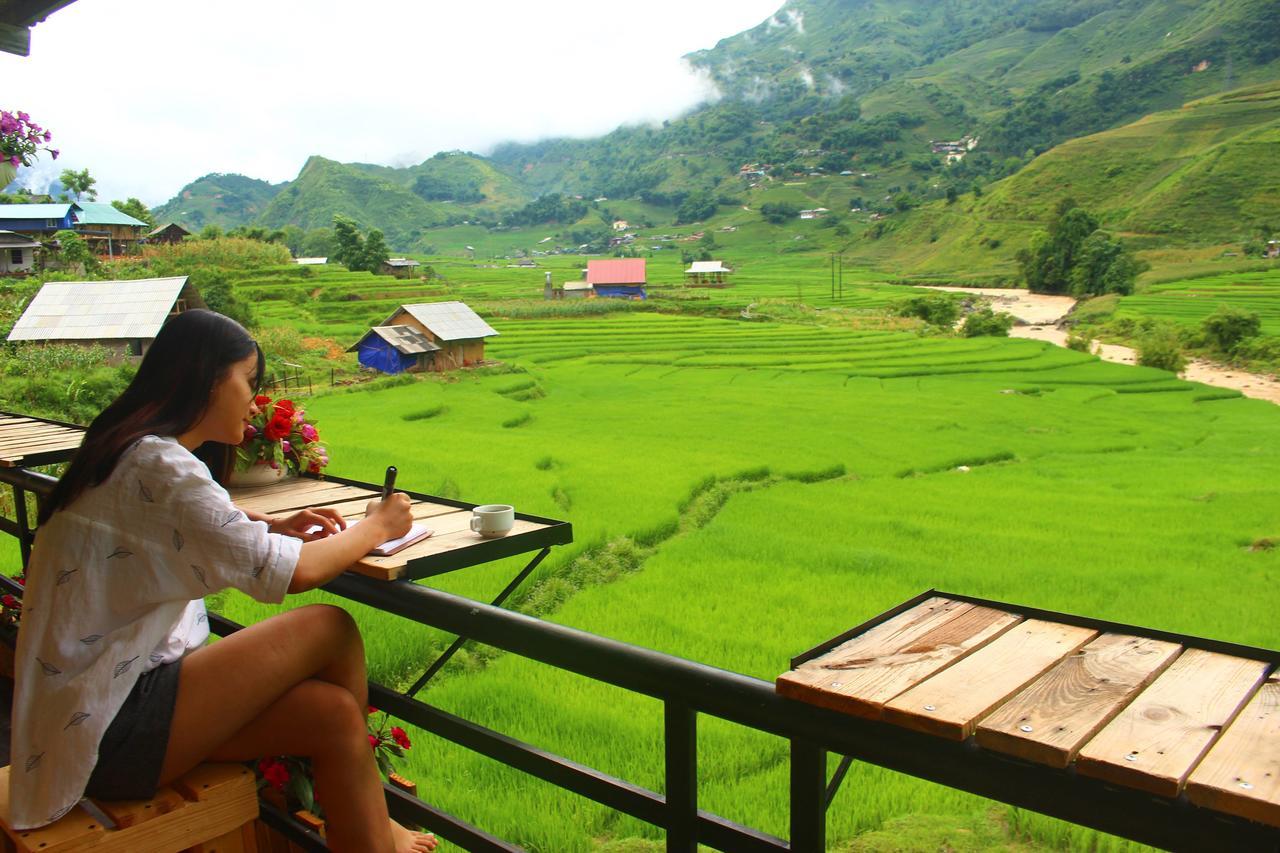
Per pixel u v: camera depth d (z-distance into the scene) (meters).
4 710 3.94
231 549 2.10
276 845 2.66
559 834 4.99
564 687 7.46
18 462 4.01
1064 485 19.58
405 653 7.86
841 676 1.73
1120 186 136.88
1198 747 1.43
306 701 2.20
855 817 5.36
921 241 153.00
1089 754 1.42
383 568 2.34
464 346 43.84
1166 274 99.62
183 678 2.16
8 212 61.25
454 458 19.52
